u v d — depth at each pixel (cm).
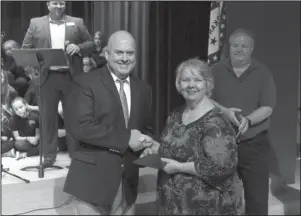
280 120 285
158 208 158
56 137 270
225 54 281
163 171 154
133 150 168
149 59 318
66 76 266
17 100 284
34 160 279
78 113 162
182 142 143
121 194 172
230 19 281
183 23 324
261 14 273
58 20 266
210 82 146
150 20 312
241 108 206
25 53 231
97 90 161
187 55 326
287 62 278
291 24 272
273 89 206
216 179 139
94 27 294
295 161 287
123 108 166
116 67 162
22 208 227
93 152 168
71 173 171
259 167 206
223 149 135
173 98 322
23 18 275
